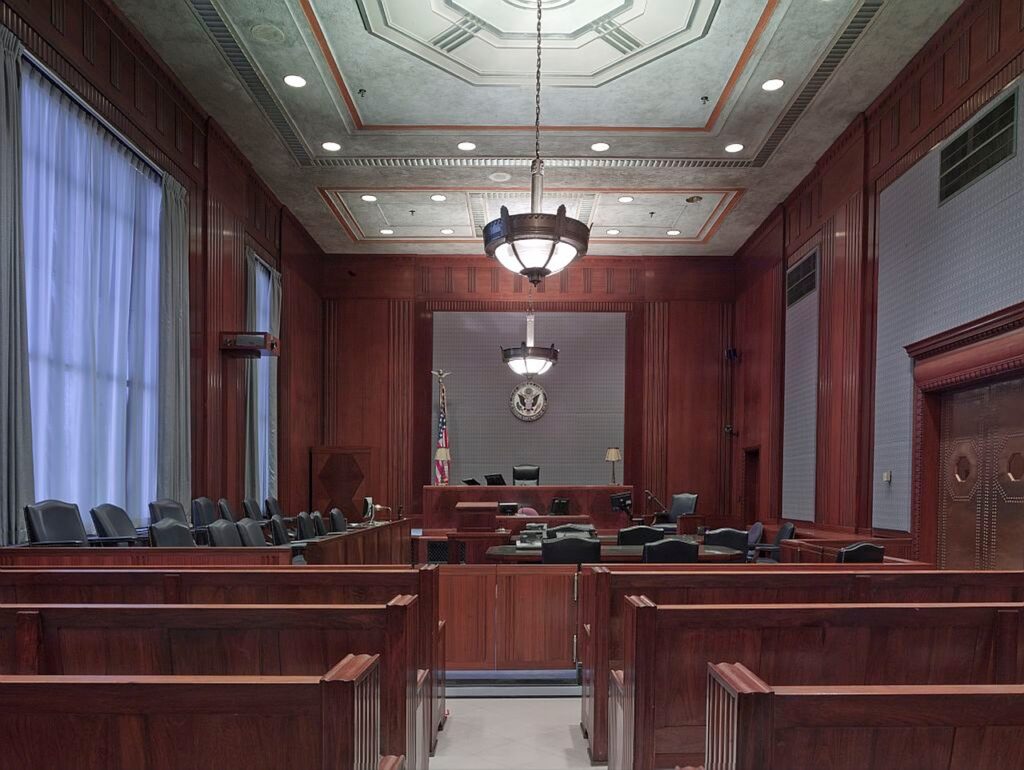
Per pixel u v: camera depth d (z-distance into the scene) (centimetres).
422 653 303
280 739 121
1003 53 536
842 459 802
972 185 573
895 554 652
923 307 647
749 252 1175
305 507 1166
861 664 224
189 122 735
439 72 680
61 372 528
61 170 532
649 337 1266
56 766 123
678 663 225
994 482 566
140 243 647
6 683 120
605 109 749
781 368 1017
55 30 512
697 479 1246
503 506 812
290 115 767
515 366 1027
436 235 1173
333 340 1267
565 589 430
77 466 551
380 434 1255
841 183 816
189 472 707
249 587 278
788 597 292
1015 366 512
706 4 571
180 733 122
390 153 860
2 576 276
